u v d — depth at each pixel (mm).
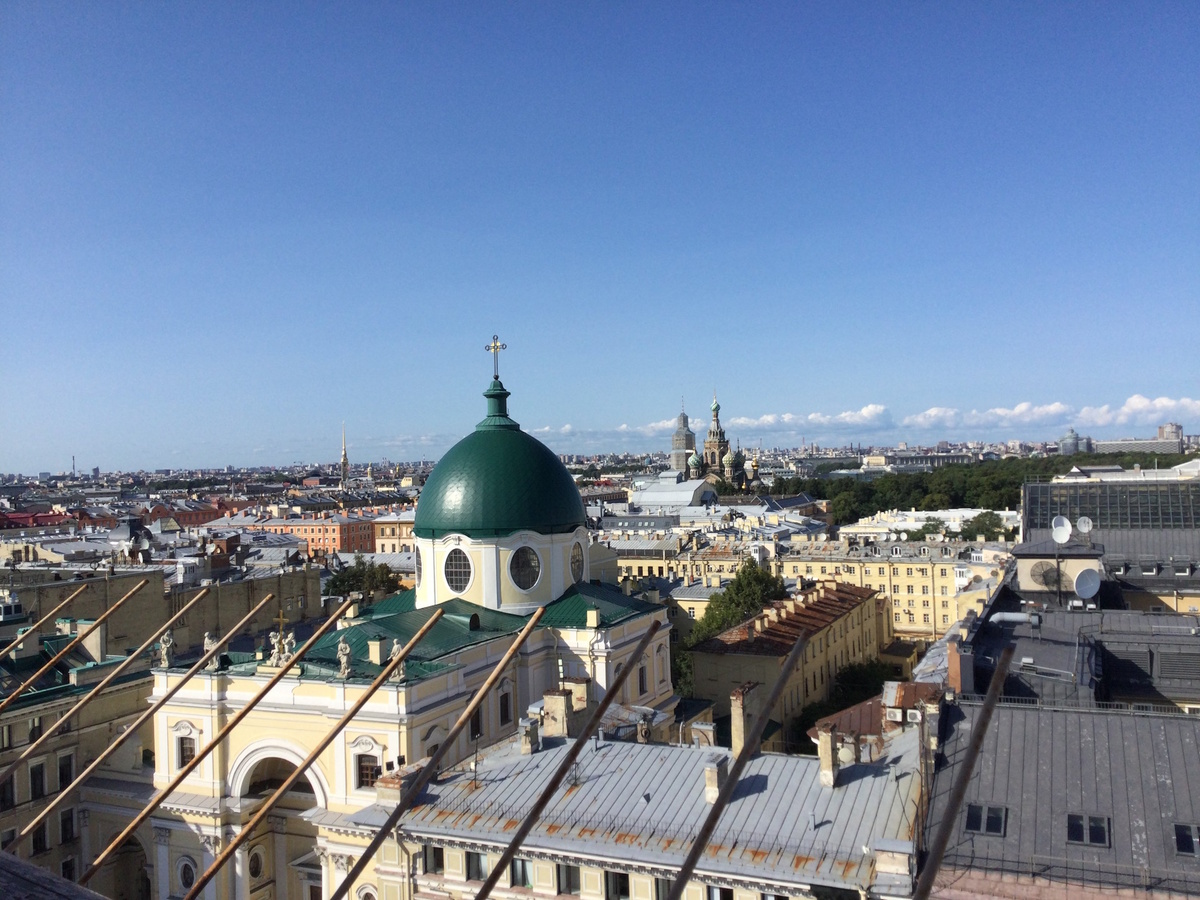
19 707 77375
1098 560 87750
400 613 91750
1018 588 93000
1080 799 44844
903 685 65312
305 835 75875
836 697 138875
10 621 94188
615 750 58781
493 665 85938
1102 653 67312
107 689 85125
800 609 141625
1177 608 100312
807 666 132000
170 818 75250
